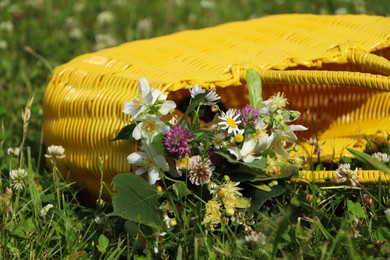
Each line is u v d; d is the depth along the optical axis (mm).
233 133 993
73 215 1095
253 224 988
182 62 1146
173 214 1005
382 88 1015
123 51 1205
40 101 1542
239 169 1012
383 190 1027
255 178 1004
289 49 1174
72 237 1040
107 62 1173
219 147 995
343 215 1019
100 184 1100
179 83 1064
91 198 1156
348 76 1032
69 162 1137
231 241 970
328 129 1295
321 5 2096
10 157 1236
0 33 1960
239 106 1271
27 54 1807
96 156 1091
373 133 1200
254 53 1165
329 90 1297
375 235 947
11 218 1062
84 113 1112
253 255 941
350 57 1162
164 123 1006
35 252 1013
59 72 1188
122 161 1056
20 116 1461
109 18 2053
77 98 1128
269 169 1000
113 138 1063
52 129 1167
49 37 1925
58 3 2242
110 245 1014
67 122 1135
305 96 1301
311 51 1169
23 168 1208
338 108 1303
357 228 968
